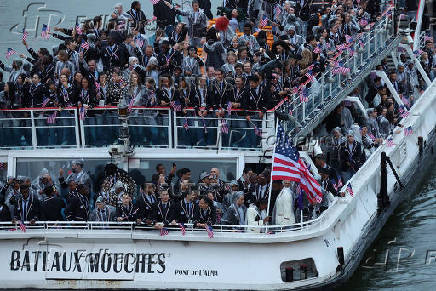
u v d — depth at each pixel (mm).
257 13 119375
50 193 84562
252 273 82688
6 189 86625
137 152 89562
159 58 98812
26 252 83312
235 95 90000
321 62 105250
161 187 83062
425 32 143500
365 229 98375
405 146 116000
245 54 99000
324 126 107688
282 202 84000
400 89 124812
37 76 91500
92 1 134625
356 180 99125
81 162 89375
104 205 84500
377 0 131000
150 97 90500
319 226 85438
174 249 82875
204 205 82562
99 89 90750
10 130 90438
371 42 120562
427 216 108562
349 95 113438
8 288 83250
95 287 82875
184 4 121688
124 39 102438
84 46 97938
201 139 90438
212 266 82688
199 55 109812
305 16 123625
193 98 91000
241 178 87562
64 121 90438
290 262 83500
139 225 82562
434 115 130375
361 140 105188
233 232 82562
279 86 97125
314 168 91500
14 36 125062
